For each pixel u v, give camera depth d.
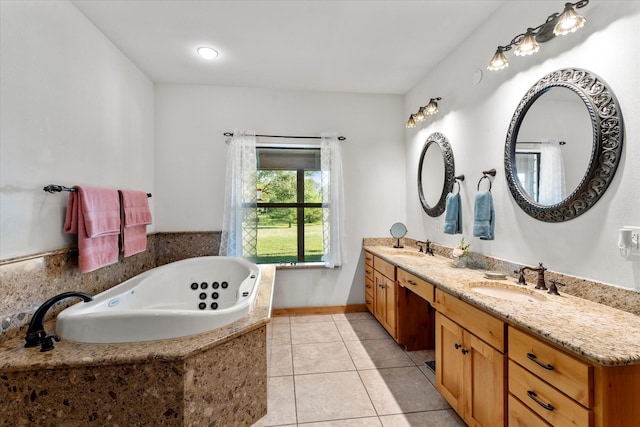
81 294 1.44
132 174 2.58
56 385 1.13
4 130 1.36
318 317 3.24
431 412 1.74
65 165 1.76
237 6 1.88
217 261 2.72
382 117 3.43
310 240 3.45
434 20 2.05
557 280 1.52
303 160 3.41
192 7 1.88
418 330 2.48
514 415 1.20
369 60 2.61
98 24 2.03
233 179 3.07
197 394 1.21
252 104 3.20
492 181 2.01
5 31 1.36
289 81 3.04
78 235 1.74
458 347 1.59
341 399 1.86
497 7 1.93
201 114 3.12
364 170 3.41
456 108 2.43
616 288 1.26
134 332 1.27
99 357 1.13
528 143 1.71
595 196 1.33
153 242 2.98
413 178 3.28
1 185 1.34
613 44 1.26
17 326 1.39
